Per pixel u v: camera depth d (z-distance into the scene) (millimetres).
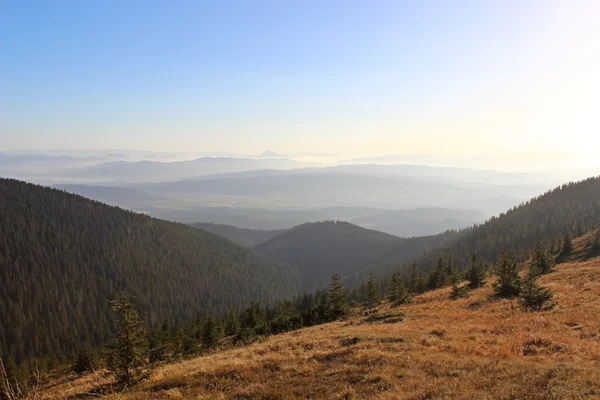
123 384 14383
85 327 128375
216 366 15344
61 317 131375
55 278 149000
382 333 19016
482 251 142375
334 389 10758
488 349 14070
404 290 49219
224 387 12359
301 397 10461
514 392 8805
